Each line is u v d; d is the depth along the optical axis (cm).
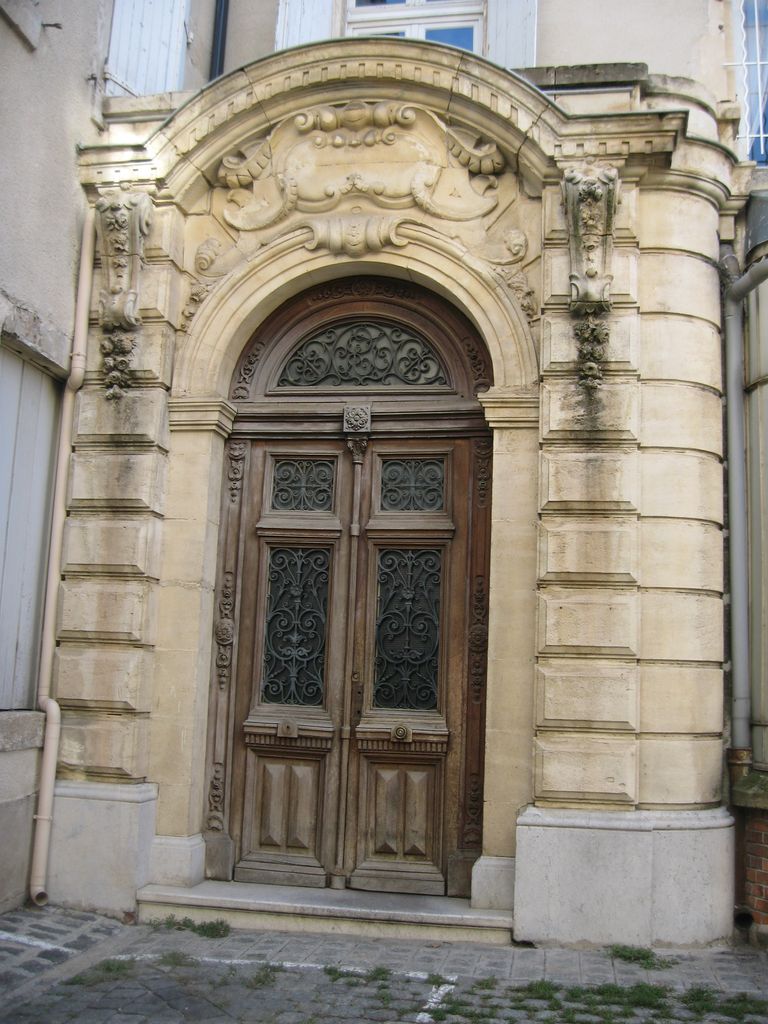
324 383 694
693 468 611
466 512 661
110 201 667
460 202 661
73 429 670
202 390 674
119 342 664
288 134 680
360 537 673
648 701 593
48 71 648
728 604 627
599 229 610
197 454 669
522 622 615
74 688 641
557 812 583
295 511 687
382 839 643
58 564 655
